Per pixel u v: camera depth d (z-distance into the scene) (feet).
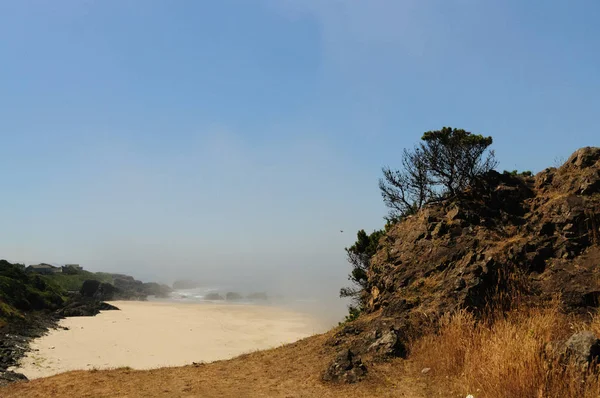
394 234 61.57
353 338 43.45
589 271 39.47
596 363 25.18
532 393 24.16
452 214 54.39
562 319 34.68
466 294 39.86
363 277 80.89
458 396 27.63
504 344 28.55
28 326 119.75
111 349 100.12
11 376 64.64
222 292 384.06
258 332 131.44
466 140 58.23
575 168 51.90
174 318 164.35
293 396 32.55
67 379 40.68
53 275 294.05
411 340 38.17
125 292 279.08
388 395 30.25
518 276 41.42
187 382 38.78
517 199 52.95
